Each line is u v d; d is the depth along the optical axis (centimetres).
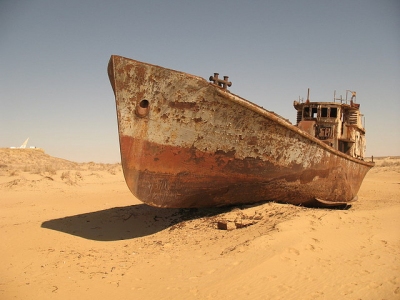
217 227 752
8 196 1441
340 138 1123
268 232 645
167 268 566
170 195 773
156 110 716
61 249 700
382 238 650
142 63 695
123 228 870
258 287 464
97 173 2267
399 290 451
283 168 834
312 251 572
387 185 1906
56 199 1401
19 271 582
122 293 488
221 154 761
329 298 437
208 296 451
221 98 711
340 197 1027
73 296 484
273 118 761
